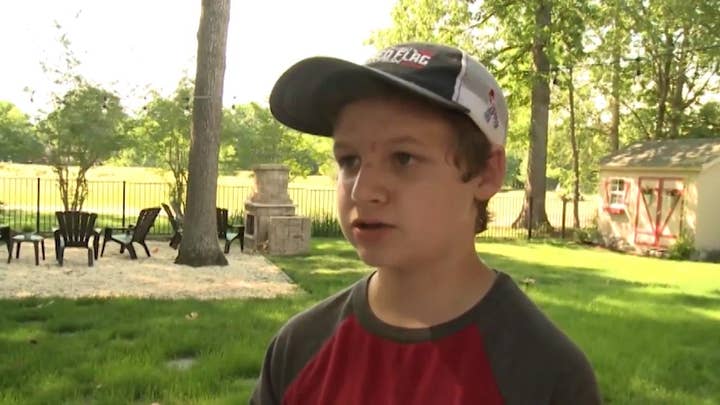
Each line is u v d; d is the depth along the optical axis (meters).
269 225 14.49
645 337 7.00
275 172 15.33
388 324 1.15
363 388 1.13
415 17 24.55
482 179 1.14
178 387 4.80
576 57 23.25
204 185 12.17
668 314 8.50
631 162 21.16
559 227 25.72
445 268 1.12
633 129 30.70
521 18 23.70
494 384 1.07
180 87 18.97
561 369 1.08
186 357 5.85
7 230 11.95
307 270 11.84
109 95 18.17
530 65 25.48
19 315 7.28
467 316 1.11
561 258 16.50
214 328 6.74
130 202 29.81
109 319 7.12
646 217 20.62
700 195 19.28
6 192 32.41
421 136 1.06
